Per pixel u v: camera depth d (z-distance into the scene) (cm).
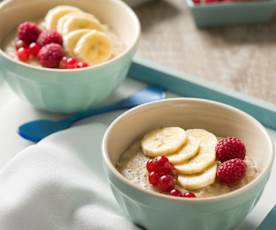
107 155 61
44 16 82
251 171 63
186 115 68
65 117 76
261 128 64
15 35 79
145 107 67
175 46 94
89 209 64
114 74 73
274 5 96
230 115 67
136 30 76
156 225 60
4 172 66
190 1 97
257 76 88
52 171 66
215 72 89
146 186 61
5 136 73
